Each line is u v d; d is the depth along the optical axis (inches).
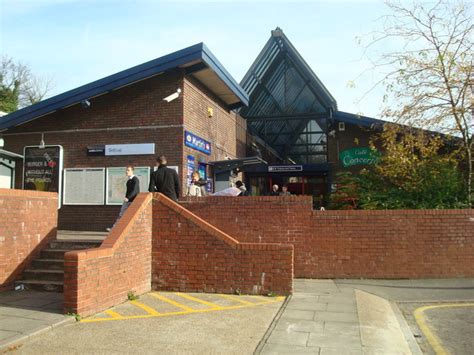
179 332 240.5
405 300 336.8
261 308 295.0
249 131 899.4
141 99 595.2
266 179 890.1
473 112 491.2
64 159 613.0
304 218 421.1
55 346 215.3
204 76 626.5
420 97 500.7
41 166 616.4
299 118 876.0
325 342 227.3
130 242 319.9
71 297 263.6
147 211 348.5
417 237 415.2
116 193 590.9
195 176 517.7
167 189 400.5
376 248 415.2
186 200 437.4
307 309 292.8
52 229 387.9
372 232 416.5
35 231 365.4
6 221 335.9
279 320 266.1
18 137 631.2
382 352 215.2
